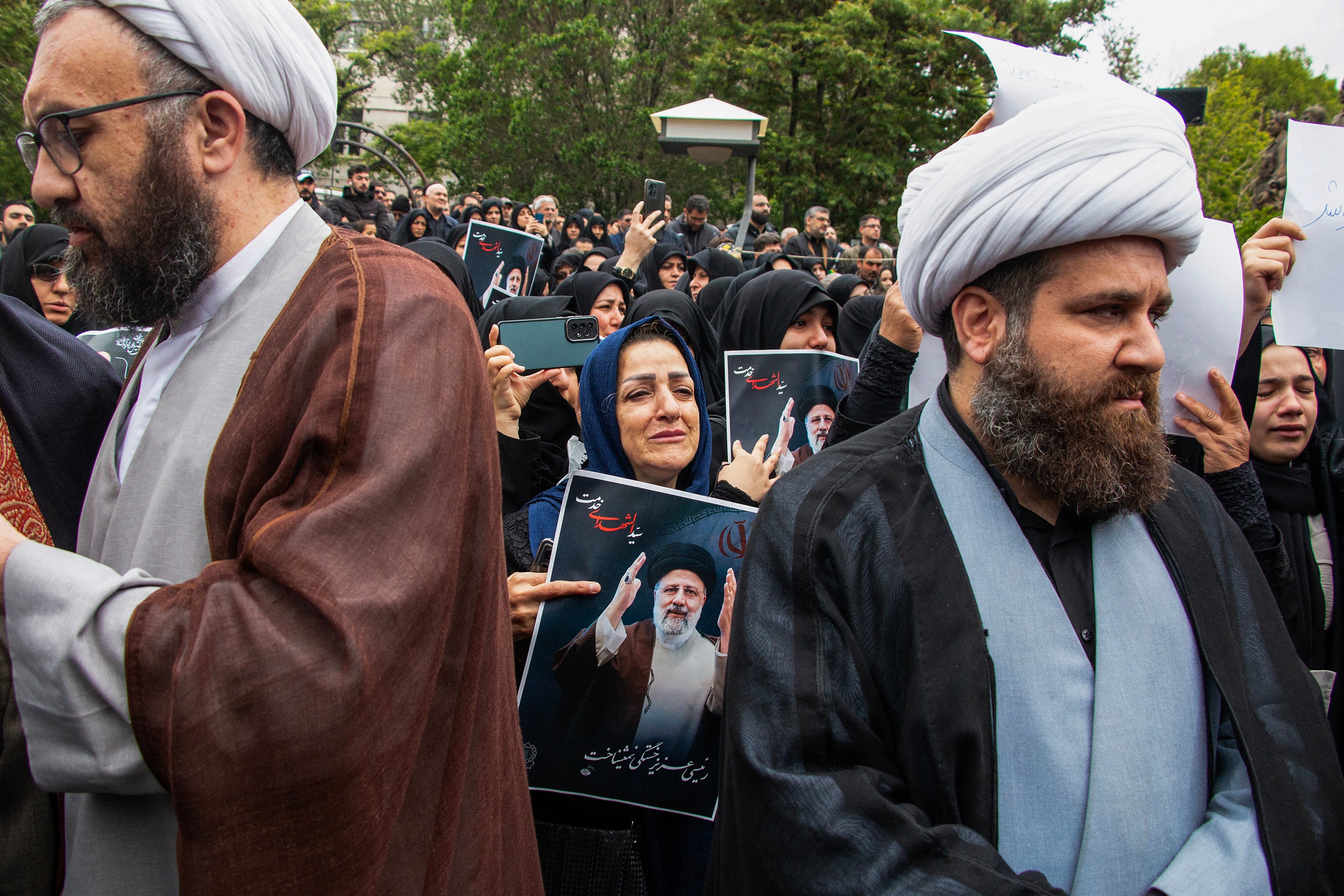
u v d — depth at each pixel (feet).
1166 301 4.01
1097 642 3.89
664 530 6.10
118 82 3.50
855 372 10.01
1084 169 3.68
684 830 6.16
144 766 3.06
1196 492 4.58
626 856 5.95
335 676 2.82
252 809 2.81
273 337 3.58
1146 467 3.87
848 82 75.25
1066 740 3.74
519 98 81.61
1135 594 3.98
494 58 82.89
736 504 6.22
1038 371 3.86
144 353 4.27
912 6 72.74
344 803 2.87
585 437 7.70
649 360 7.36
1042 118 3.83
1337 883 3.81
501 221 36.35
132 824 3.55
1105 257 3.78
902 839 3.48
